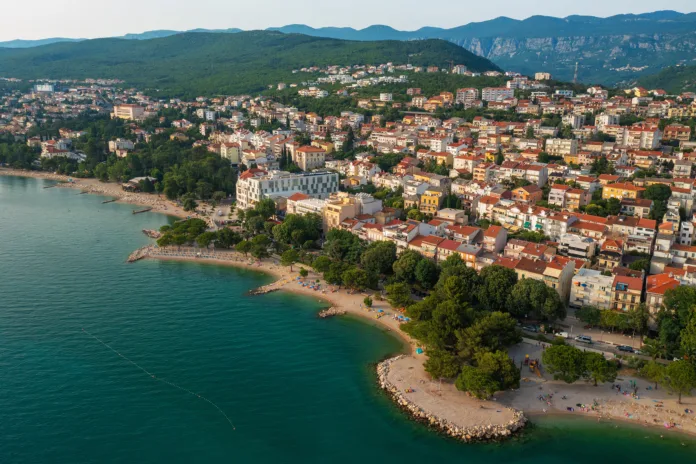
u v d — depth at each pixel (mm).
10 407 179250
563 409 183875
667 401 187875
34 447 162000
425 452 165250
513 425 174375
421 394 191375
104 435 168375
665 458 162625
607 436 171625
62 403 182625
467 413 180625
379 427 176000
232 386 196000
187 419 177500
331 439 170250
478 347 197125
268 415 180750
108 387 192500
